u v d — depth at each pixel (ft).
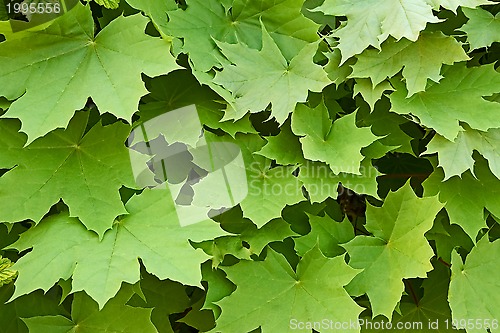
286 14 3.52
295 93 3.42
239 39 3.53
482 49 3.70
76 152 3.33
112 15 3.42
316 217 3.50
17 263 3.22
